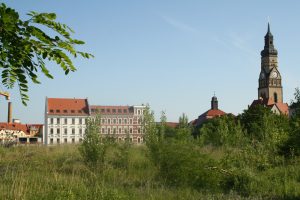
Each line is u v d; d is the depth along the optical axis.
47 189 10.52
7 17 2.33
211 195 12.69
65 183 11.52
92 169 16.70
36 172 14.38
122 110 102.94
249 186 13.92
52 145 25.27
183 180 14.47
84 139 18.89
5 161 18.47
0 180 11.81
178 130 20.80
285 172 15.19
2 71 2.59
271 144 19.64
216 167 14.63
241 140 24.44
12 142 29.25
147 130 19.09
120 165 17.92
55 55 2.55
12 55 2.53
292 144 19.14
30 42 2.47
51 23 2.45
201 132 33.12
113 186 12.94
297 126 20.97
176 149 15.18
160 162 15.41
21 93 2.65
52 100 97.56
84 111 97.38
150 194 11.84
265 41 137.25
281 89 133.12
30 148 23.80
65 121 95.75
